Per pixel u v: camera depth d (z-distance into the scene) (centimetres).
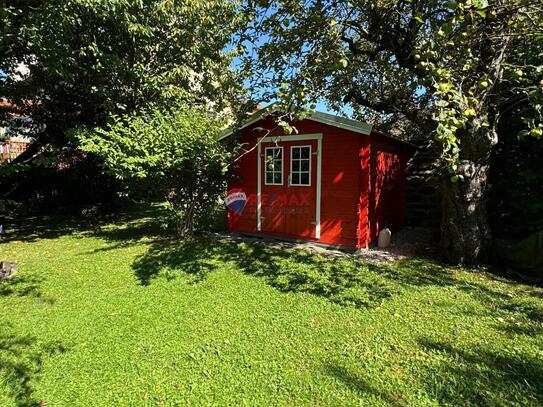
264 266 507
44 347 285
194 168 620
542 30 326
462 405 212
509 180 530
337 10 401
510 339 290
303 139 648
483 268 493
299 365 257
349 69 554
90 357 271
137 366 258
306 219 657
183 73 820
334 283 432
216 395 225
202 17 746
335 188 616
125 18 650
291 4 392
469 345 281
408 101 590
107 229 820
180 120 597
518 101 455
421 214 842
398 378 239
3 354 275
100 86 738
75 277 461
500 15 357
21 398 224
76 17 625
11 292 407
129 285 431
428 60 326
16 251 605
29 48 634
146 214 1059
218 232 786
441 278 452
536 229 504
